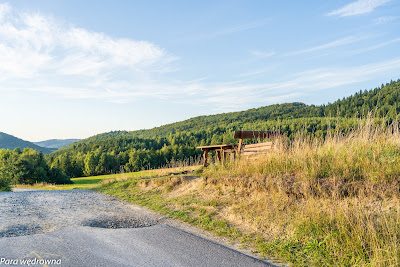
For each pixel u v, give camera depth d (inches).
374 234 153.9
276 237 195.8
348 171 230.8
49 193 500.1
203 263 156.6
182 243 192.2
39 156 2746.1
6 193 478.3
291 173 267.4
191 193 344.2
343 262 150.9
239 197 278.4
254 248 185.5
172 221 267.0
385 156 236.4
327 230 177.2
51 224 248.4
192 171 501.7
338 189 213.3
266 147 356.5
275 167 289.3
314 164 260.2
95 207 351.3
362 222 167.8
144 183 476.7
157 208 323.3
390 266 133.9
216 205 282.7
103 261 156.6
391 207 179.5
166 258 163.6
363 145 265.0
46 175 2529.5
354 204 193.8
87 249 176.2
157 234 214.7
